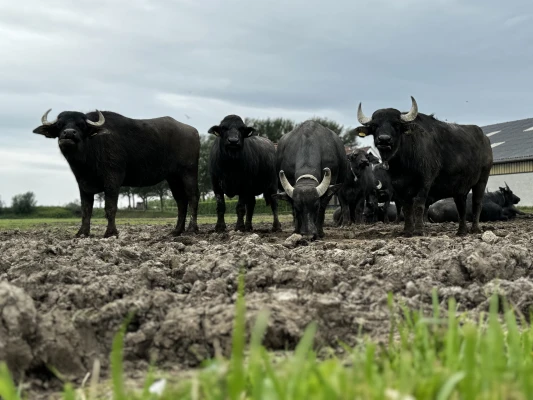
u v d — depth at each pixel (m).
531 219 29.41
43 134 14.67
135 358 4.57
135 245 11.34
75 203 71.19
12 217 60.03
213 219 37.25
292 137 16.44
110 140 14.96
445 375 2.72
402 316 5.24
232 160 17.09
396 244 10.27
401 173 14.44
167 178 17.00
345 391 2.47
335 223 25.75
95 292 5.60
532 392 2.56
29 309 4.12
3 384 2.52
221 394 2.59
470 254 7.30
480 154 15.49
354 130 14.66
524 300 5.60
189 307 5.24
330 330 4.88
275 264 7.23
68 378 4.10
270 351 4.51
